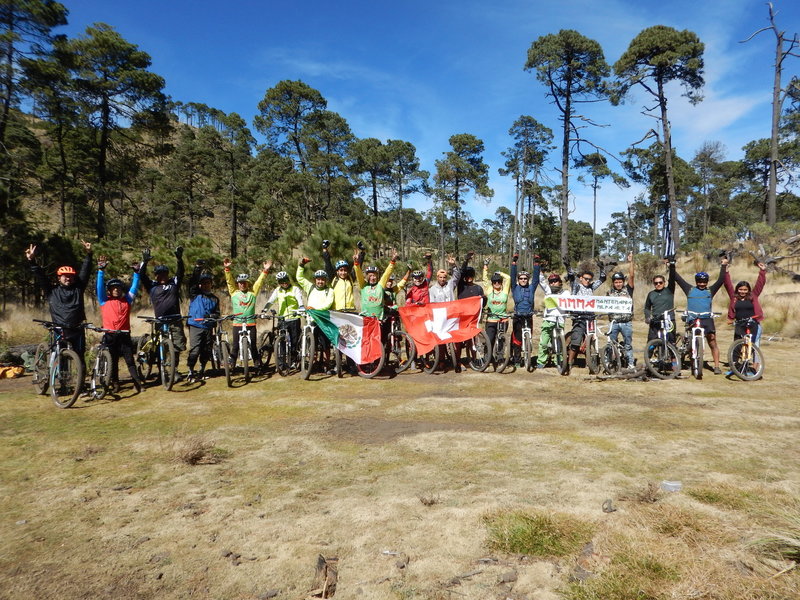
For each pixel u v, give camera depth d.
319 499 3.50
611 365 8.01
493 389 7.31
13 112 23.69
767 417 5.58
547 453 4.41
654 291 8.15
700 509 3.12
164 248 16.36
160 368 7.50
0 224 15.64
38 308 15.75
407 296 9.37
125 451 4.64
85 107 27.73
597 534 2.81
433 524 3.04
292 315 8.27
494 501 3.35
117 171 33.41
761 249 22.88
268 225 52.75
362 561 2.65
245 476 4.01
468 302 8.66
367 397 6.88
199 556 2.75
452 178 56.22
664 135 30.77
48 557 2.76
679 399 6.52
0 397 6.93
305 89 52.28
